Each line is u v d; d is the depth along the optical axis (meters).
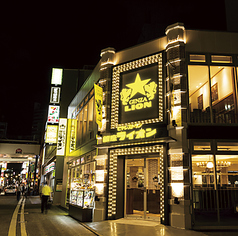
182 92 10.28
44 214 13.95
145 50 12.14
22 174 77.38
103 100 12.80
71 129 20.84
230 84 11.00
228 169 9.98
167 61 10.99
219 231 8.95
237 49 11.16
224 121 10.56
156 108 11.13
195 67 10.93
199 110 10.53
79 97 19.64
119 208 11.41
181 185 9.50
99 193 11.80
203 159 9.95
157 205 10.88
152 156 11.17
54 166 24.81
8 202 22.98
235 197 9.73
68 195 18.00
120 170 11.82
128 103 12.11
